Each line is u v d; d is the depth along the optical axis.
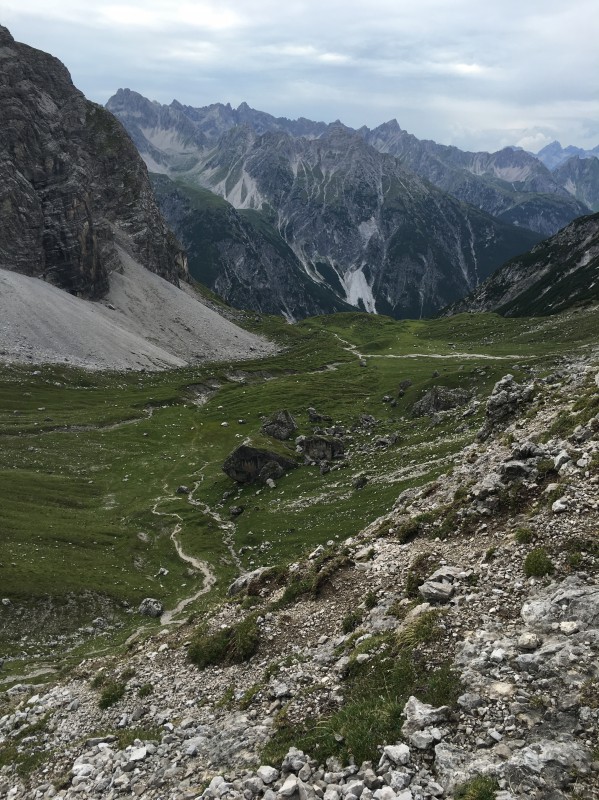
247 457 91.88
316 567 26.38
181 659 24.42
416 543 24.41
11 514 77.75
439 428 91.56
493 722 12.94
